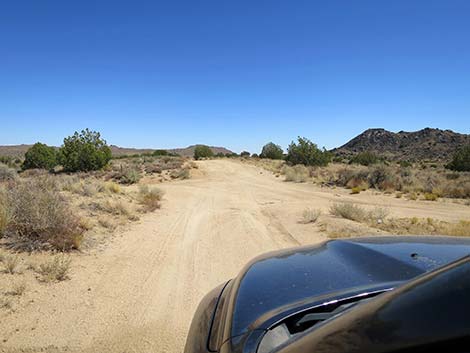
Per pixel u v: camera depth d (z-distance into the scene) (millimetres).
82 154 36031
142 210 13828
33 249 7391
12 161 56562
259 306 2369
